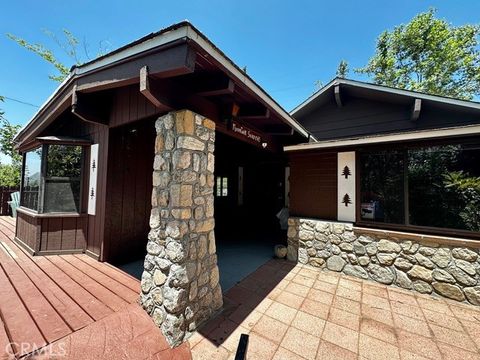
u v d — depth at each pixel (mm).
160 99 1885
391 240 3033
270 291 2760
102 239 3355
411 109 4812
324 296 2648
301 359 1636
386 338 1901
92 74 2496
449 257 2672
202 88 2104
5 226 5992
